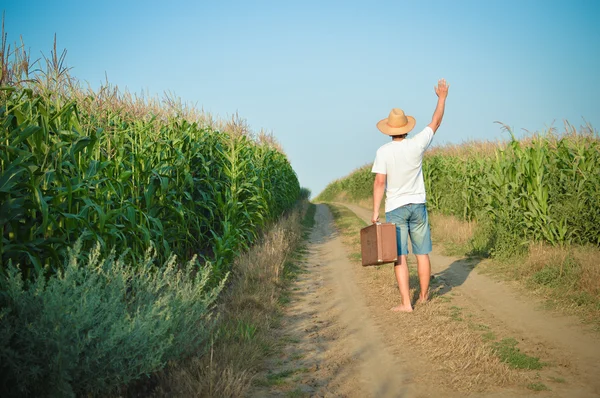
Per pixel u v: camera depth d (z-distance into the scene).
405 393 3.59
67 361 2.81
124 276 3.93
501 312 5.63
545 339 4.59
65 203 4.48
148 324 3.27
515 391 3.48
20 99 4.38
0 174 3.86
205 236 8.80
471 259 9.20
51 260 4.15
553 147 9.18
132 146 6.67
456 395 3.47
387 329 5.22
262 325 5.26
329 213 24.94
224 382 3.54
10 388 2.95
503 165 9.58
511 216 8.90
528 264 7.36
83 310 2.91
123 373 3.16
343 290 7.39
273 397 3.61
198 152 9.05
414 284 7.18
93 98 6.17
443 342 4.59
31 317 3.01
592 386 3.50
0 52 4.29
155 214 6.48
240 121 12.30
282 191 17.42
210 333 4.36
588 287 5.86
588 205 7.95
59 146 4.29
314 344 4.93
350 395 3.64
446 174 16.55
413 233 5.93
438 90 5.79
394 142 5.80
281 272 8.16
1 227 3.63
